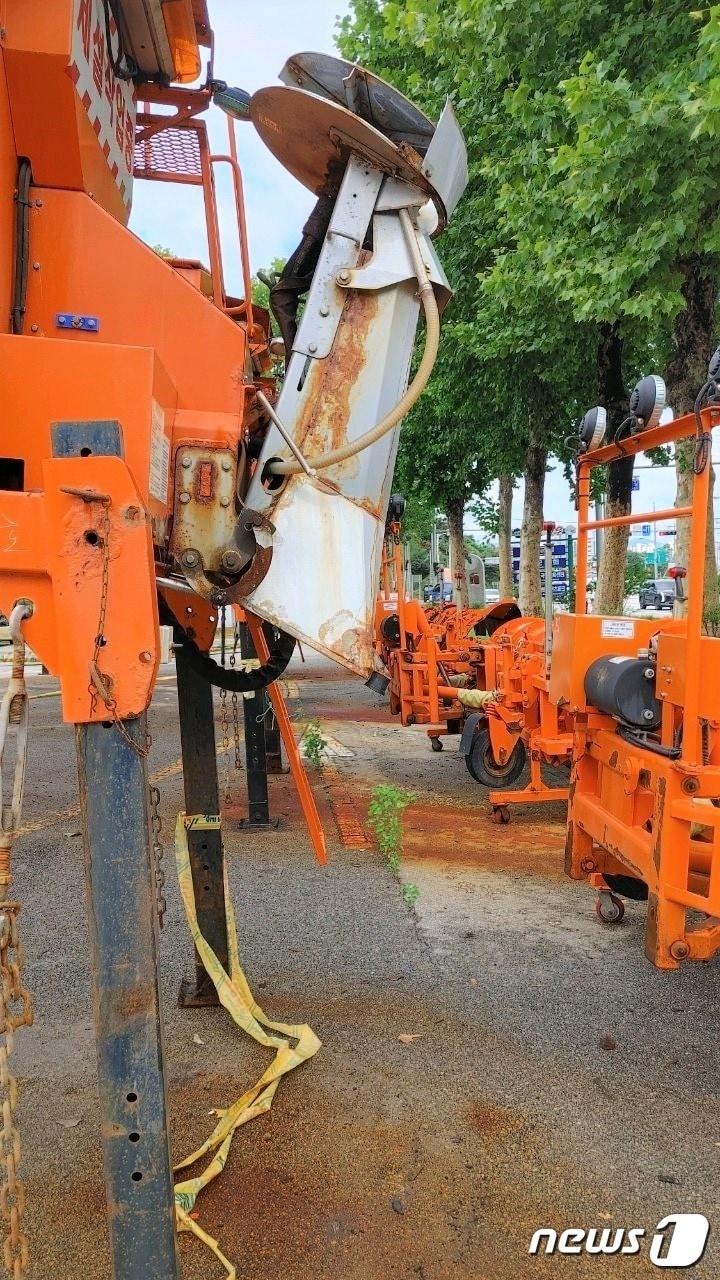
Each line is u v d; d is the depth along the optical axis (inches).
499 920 172.9
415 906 180.4
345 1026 131.3
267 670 105.3
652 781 126.4
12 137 74.2
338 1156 101.1
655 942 119.7
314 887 191.6
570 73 311.4
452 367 488.7
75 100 73.5
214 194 117.5
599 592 448.5
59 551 58.9
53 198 79.7
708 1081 116.3
